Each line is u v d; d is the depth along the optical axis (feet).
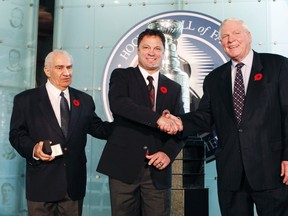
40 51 14.14
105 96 13.65
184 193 10.94
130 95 8.71
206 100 9.04
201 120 8.93
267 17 13.58
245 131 8.00
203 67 13.60
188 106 12.08
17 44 14.02
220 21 13.58
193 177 11.23
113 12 14.10
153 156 8.34
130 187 8.43
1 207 13.37
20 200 13.52
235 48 8.32
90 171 13.61
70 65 9.75
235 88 8.38
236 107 8.27
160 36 8.82
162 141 8.77
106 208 13.46
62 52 9.77
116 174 8.43
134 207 8.54
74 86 14.01
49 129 9.28
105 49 14.01
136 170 8.36
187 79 12.26
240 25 8.41
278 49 13.48
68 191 9.20
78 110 9.68
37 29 14.15
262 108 7.97
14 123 9.44
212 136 13.15
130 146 8.51
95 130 10.12
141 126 8.63
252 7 13.67
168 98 8.91
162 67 12.04
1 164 13.48
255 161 7.91
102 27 14.08
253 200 8.17
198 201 11.05
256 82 8.12
